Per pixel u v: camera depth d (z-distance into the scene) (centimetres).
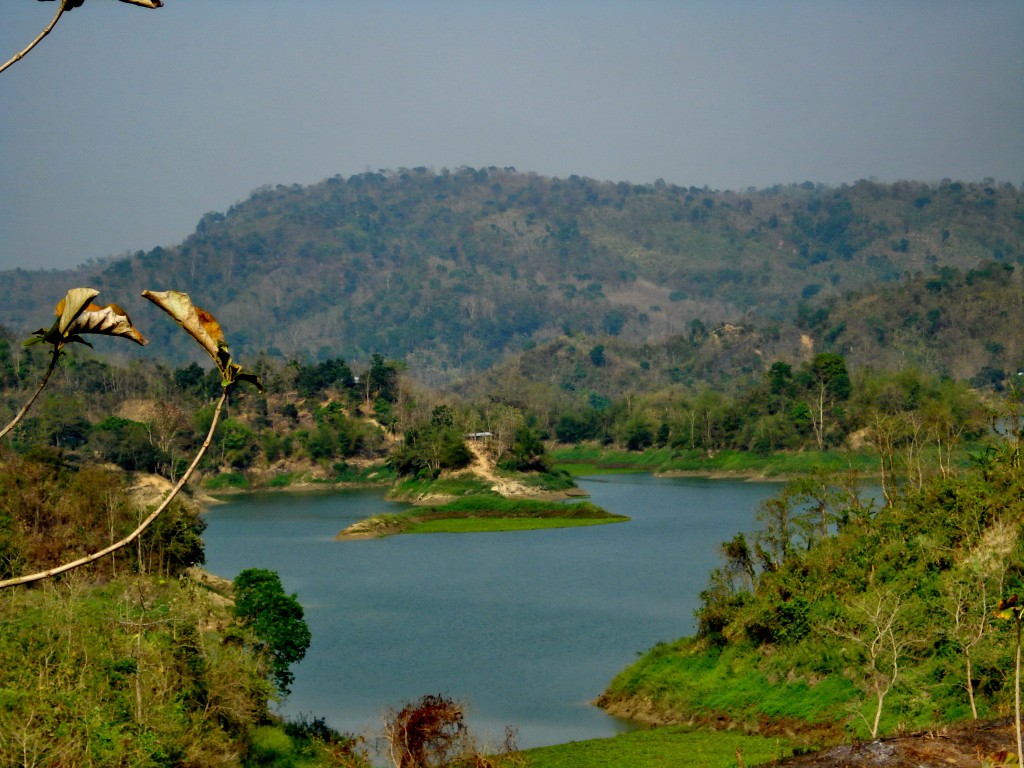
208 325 1123
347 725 6450
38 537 8094
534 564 12319
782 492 8219
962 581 5828
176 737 4850
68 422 19875
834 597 6769
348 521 17000
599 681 7462
